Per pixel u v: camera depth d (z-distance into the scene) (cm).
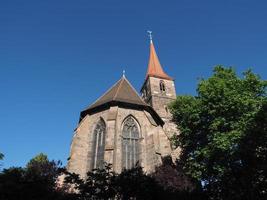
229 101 2734
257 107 2702
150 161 3142
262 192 2383
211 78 2994
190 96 3319
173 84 5875
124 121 3409
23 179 1375
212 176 2628
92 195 1279
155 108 5322
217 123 2659
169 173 2811
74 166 3112
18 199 1307
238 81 2944
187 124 3086
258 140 2473
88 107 3684
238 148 2495
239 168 2472
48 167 2455
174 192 1554
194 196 1725
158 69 6291
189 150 3080
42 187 1370
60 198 1355
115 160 3038
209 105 2870
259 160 2444
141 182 1341
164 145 3391
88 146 3325
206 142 2911
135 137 3344
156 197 1356
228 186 2411
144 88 6144
